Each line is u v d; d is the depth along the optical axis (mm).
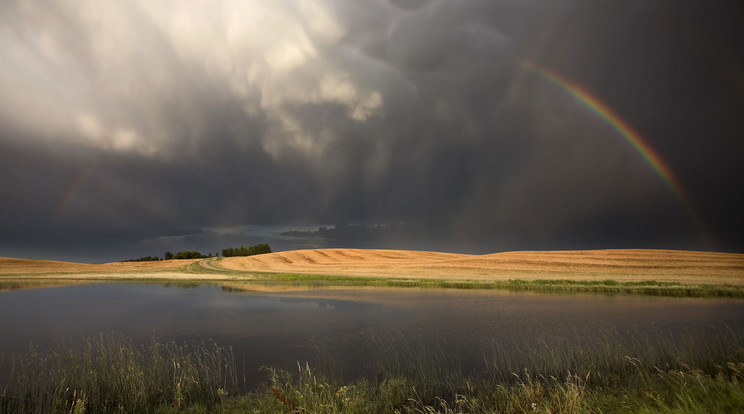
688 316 22266
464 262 67062
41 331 19125
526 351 14367
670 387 8648
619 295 33438
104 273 65250
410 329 18953
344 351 14727
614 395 8906
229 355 14195
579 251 75500
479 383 10789
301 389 9664
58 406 8984
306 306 27359
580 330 18359
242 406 9094
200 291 38250
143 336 17781
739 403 6613
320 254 101375
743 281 41312
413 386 10289
